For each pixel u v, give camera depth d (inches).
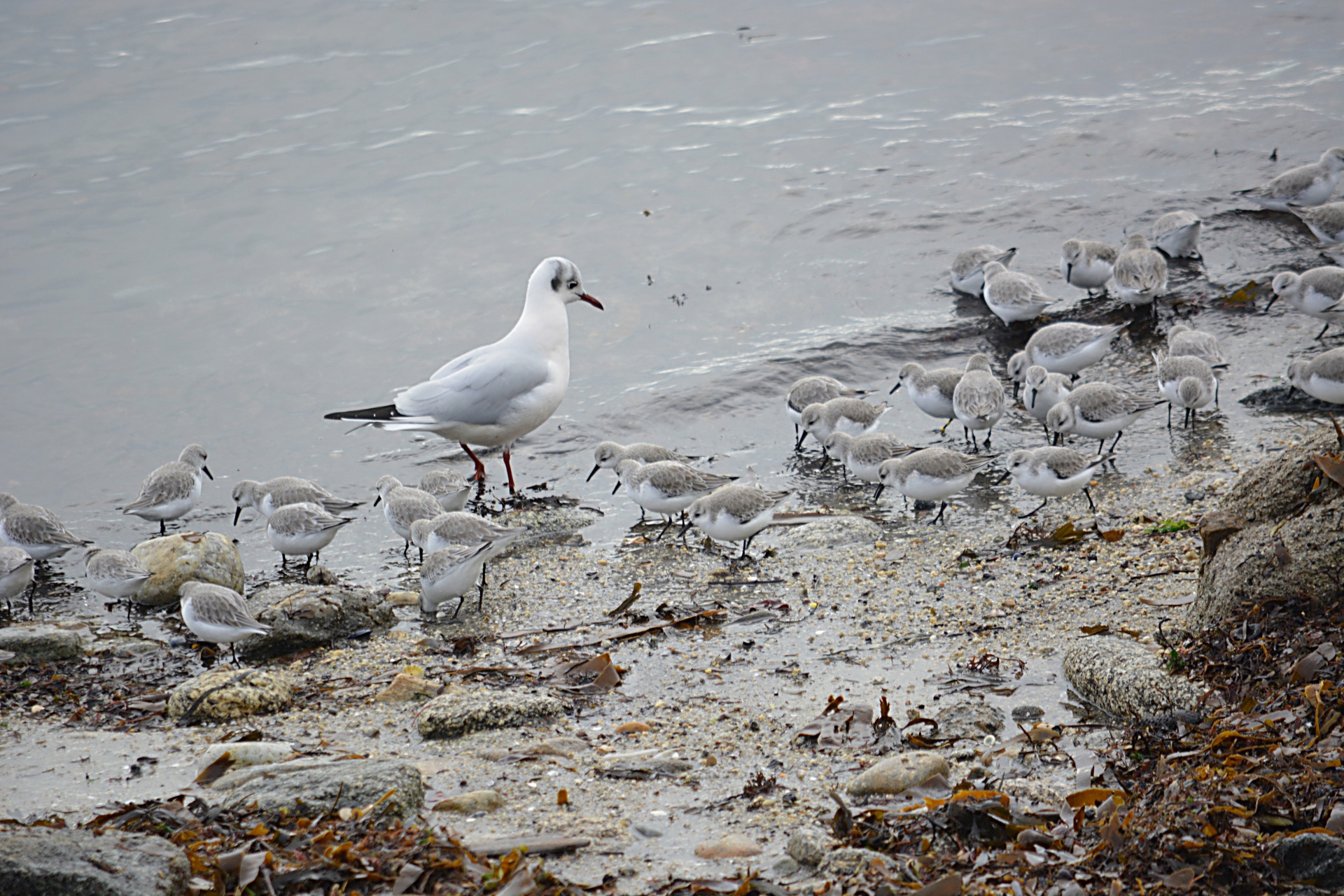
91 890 254.7
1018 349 749.3
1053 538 520.1
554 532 581.0
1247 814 277.7
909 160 984.9
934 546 533.3
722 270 850.8
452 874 277.7
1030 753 346.0
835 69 1139.9
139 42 1168.8
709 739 370.9
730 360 745.0
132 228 900.6
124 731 398.6
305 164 987.3
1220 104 1053.2
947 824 295.7
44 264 853.2
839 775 343.3
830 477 629.3
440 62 1145.4
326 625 474.9
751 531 531.8
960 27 1221.1
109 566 509.0
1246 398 655.1
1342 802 279.1
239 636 457.1
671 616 475.2
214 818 308.8
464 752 367.6
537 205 934.4
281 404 716.7
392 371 747.4
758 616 471.8
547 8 1243.2
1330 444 389.4
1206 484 567.5
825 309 799.7
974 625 449.1
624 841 305.0
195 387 730.2
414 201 941.2
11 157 979.3
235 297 824.3
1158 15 1241.4
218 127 1036.5
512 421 631.8
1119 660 380.2
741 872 284.2
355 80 1113.4
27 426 686.5
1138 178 943.7
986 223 890.1
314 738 386.6
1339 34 1179.3
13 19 1192.8
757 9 1247.5
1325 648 345.7
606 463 621.0
